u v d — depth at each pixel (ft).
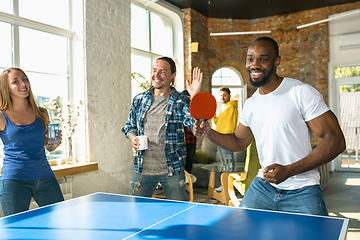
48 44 11.62
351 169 22.36
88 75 12.33
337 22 21.75
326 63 22.07
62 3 12.26
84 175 11.88
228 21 23.48
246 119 5.61
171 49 20.94
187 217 3.88
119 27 13.85
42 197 6.56
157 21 19.95
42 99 11.41
